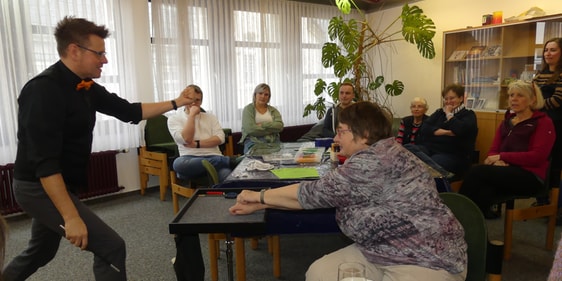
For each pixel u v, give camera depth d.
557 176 2.50
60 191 1.43
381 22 5.70
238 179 1.84
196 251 1.46
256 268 2.43
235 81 4.72
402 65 5.50
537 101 2.54
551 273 0.81
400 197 1.28
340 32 4.80
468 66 4.59
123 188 4.07
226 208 1.41
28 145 1.41
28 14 3.26
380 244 1.32
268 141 3.63
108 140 3.89
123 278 1.61
